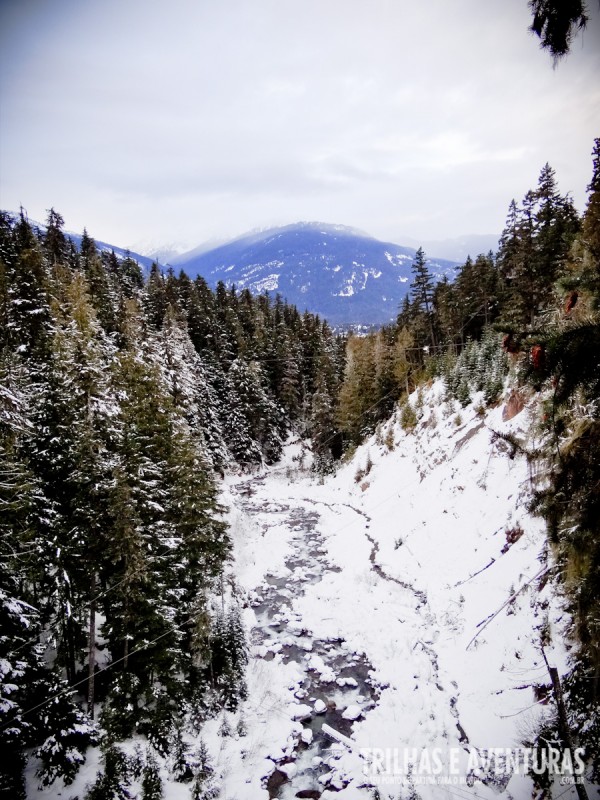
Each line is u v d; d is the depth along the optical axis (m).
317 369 63.56
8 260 39.59
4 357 16.64
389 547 26.67
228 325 68.81
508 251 41.16
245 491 45.66
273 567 27.50
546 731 9.62
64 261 61.47
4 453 11.48
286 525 35.19
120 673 13.91
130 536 13.55
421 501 28.59
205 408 46.28
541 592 13.86
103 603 14.98
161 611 14.48
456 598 18.36
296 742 14.10
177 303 62.41
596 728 8.01
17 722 10.84
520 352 4.41
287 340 68.31
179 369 34.78
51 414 15.09
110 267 73.56
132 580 13.82
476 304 46.38
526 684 11.96
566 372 3.86
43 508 13.79
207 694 16.12
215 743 14.26
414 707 14.48
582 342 3.74
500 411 25.02
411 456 35.78
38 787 11.74
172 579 16.41
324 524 35.16
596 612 5.56
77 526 14.16
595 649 5.91
